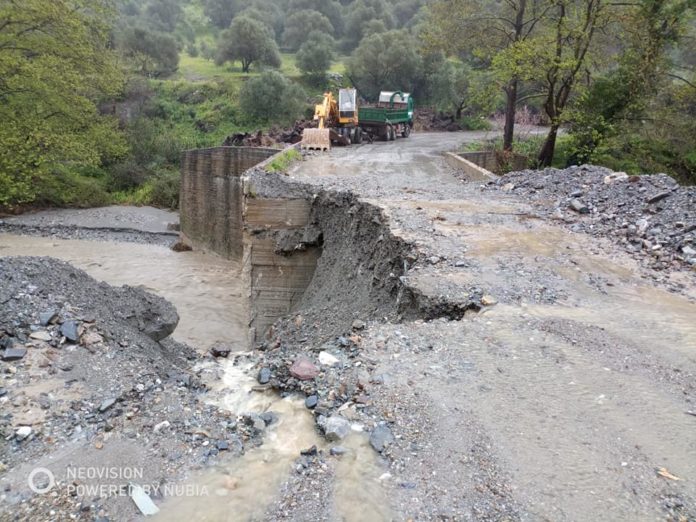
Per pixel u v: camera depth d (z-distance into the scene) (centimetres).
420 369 471
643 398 432
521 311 592
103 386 449
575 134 2083
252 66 5581
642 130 2139
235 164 2092
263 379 473
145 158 3553
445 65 4544
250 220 1266
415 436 383
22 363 466
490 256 759
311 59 4903
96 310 605
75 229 2519
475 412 409
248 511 323
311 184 1271
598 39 1998
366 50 4631
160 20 7281
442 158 1966
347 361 489
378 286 818
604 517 311
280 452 378
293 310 1191
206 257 2220
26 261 634
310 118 4131
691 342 530
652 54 1894
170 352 666
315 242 1239
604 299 634
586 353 504
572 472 347
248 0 7900
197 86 4500
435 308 609
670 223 861
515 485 336
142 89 4228
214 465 363
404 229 860
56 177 2912
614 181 1101
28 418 399
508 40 2228
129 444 380
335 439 383
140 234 2548
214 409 427
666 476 345
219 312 1545
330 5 6950
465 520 309
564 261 754
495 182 1325
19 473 348
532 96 2266
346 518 313
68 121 2527
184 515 320
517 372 468
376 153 2120
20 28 2323
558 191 1163
